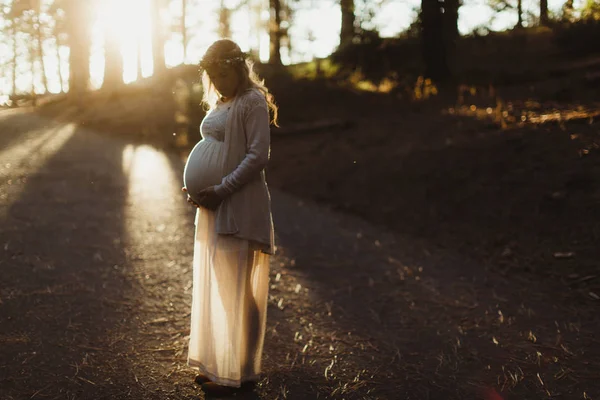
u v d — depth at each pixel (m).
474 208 7.22
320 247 6.49
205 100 3.30
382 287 5.25
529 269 5.60
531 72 14.04
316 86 14.88
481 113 11.15
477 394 3.27
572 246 5.82
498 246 6.23
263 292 3.14
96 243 5.99
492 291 5.13
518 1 19.33
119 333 3.88
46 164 10.04
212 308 3.04
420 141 10.16
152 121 14.88
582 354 3.81
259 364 3.19
